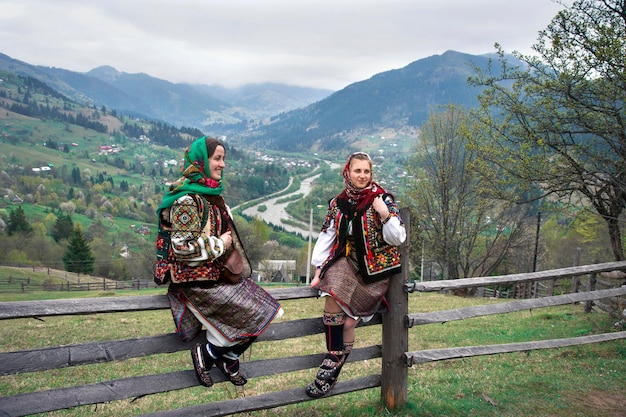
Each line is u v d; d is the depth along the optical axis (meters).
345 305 3.98
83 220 129.75
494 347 5.49
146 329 14.25
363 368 7.77
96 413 5.53
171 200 3.35
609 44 9.64
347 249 4.10
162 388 3.73
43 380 7.77
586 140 11.19
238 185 181.50
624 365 6.59
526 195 13.41
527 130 11.42
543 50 10.93
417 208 30.80
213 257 3.33
